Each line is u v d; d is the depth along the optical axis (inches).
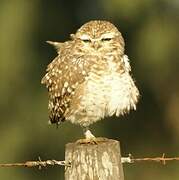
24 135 800.3
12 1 792.3
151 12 796.0
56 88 344.8
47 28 810.2
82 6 840.3
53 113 352.5
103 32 339.9
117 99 331.3
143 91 831.7
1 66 780.6
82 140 303.4
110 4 778.2
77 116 339.0
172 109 848.3
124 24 795.4
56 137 796.0
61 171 799.7
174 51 803.4
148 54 793.6
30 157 802.2
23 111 797.9
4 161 796.6
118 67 331.9
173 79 821.2
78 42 341.4
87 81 331.0
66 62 340.8
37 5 804.0
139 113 850.8
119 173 274.2
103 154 273.1
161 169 818.2
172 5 814.5
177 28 810.8
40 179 797.9
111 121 826.8
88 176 273.3
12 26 784.9
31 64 794.2
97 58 334.3
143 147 854.5
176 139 871.7
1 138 799.7
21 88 794.2
